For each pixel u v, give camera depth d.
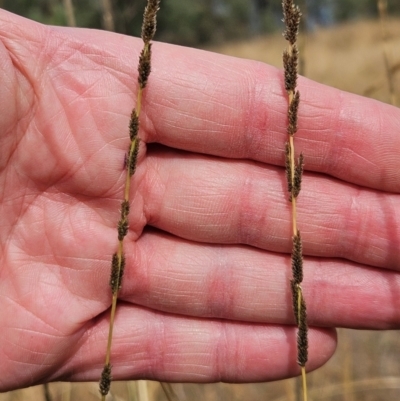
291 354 0.18
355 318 0.18
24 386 0.18
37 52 0.17
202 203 0.18
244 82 0.17
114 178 0.17
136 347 0.18
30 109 0.17
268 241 0.18
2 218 0.17
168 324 0.18
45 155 0.17
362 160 0.17
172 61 0.17
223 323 0.19
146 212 0.18
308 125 0.17
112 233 0.18
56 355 0.18
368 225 0.17
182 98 0.17
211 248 0.18
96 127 0.17
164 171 0.18
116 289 0.16
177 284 0.18
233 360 0.18
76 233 0.17
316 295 0.18
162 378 0.19
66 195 0.17
